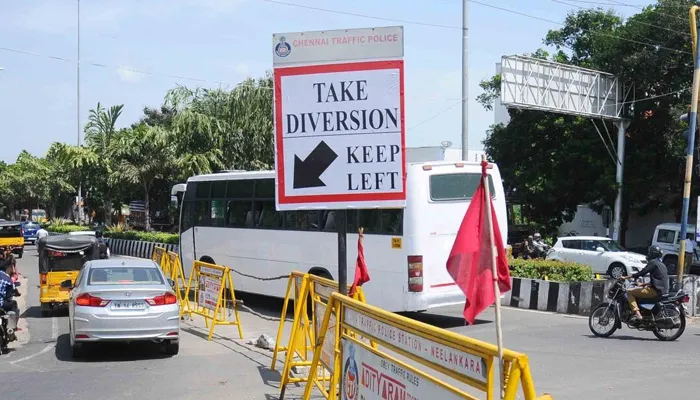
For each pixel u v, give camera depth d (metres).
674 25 27.52
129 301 10.66
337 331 6.25
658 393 8.14
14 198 65.12
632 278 12.41
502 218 14.25
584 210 35.91
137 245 34.03
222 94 31.69
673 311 11.97
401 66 7.27
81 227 43.78
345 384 5.99
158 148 36.78
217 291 13.10
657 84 29.02
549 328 13.45
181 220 19.53
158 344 12.16
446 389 3.97
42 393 8.62
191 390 8.77
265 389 8.82
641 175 29.48
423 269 12.86
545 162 31.50
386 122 7.28
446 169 13.30
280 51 7.43
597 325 12.48
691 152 16.61
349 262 13.98
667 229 26.44
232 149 30.64
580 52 32.41
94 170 40.97
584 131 30.81
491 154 33.56
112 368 10.16
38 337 13.22
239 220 17.19
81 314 10.51
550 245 29.73
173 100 31.56
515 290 16.81
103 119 41.31
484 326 13.80
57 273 16.12
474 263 4.34
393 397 4.78
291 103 7.43
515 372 3.30
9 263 15.25
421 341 4.34
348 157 7.34
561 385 8.59
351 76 7.34
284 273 15.75
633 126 30.30
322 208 7.36
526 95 25.06
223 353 11.34
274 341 11.93
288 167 7.42
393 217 13.21
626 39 28.39
